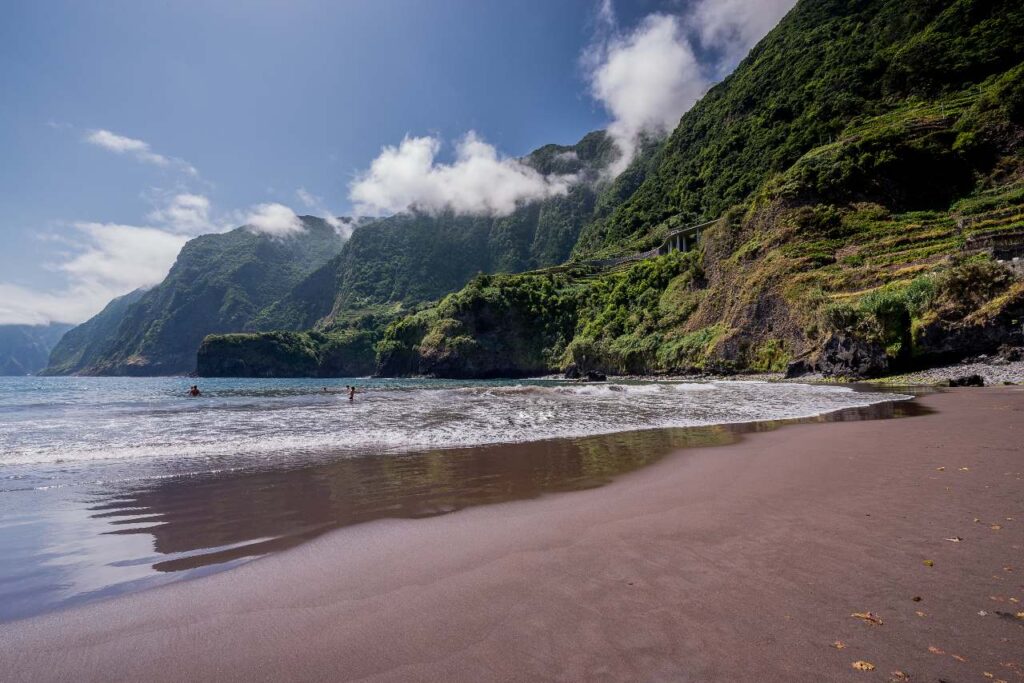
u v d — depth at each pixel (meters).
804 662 3.37
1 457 12.69
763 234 77.81
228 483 9.71
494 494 8.62
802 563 5.09
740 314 70.00
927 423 15.83
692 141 188.50
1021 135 69.75
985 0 98.75
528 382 82.19
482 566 5.41
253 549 6.18
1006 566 4.78
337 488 9.24
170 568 5.62
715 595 4.46
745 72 181.12
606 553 5.63
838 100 113.06
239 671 3.60
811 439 13.67
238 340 186.62
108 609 4.63
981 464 9.43
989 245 46.69
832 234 69.19
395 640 3.95
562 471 10.41
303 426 19.11
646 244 148.88
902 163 75.06
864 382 42.50
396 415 23.02
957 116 79.94
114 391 63.81
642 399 30.92
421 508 7.84
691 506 7.47
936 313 41.22
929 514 6.49
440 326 131.12
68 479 10.14
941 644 3.51
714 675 3.27
